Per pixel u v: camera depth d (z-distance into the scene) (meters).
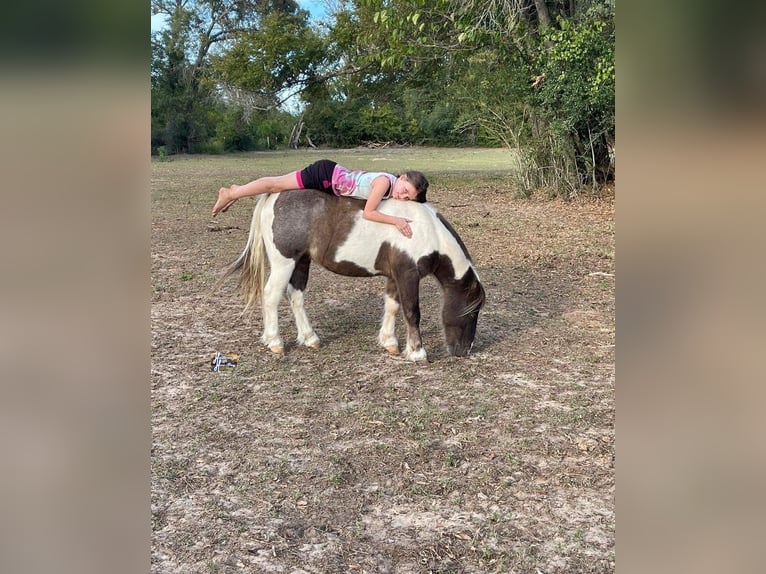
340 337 5.24
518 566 2.45
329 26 27.52
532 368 4.61
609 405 3.96
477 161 23.72
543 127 13.44
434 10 12.23
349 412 3.83
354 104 33.22
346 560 2.48
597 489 3.02
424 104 30.42
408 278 4.52
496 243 9.09
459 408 3.91
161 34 30.38
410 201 4.61
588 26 11.10
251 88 29.02
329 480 3.07
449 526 2.72
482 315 5.89
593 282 7.06
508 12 12.28
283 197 4.55
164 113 29.53
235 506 2.85
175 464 3.19
